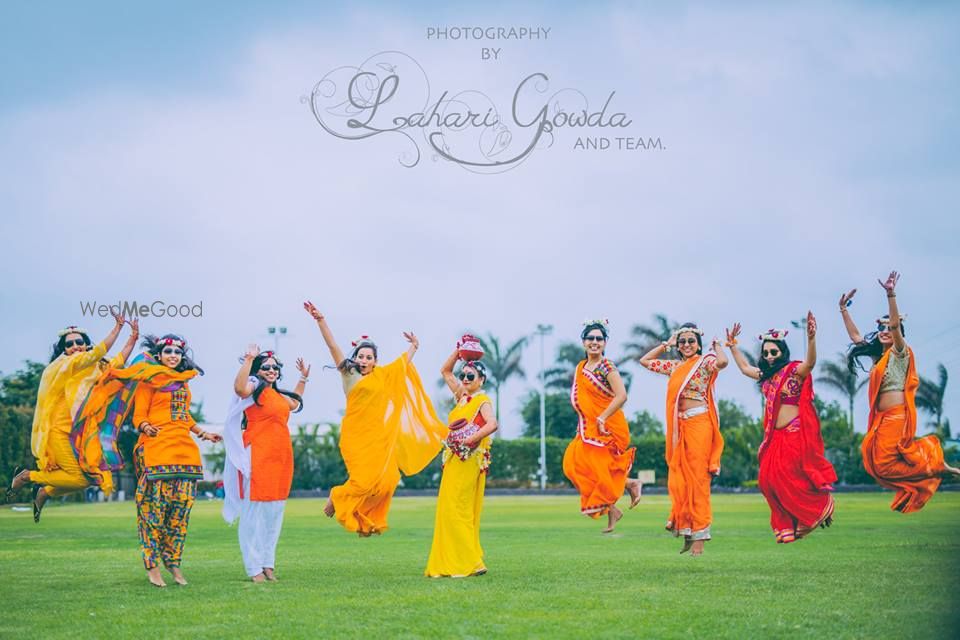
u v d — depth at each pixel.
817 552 11.55
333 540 15.02
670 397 11.57
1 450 31.36
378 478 11.73
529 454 52.91
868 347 13.47
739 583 8.77
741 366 11.94
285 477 9.73
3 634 6.86
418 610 7.56
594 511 13.20
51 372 12.43
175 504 9.45
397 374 11.90
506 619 7.16
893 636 6.52
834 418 51.47
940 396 45.81
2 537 15.52
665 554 11.77
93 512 26.11
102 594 8.58
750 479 47.41
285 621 7.19
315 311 11.70
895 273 13.16
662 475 50.75
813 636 6.53
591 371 13.14
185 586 9.10
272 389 10.00
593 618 7.16
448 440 9.75
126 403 12.68
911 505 13.29
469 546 9.61
